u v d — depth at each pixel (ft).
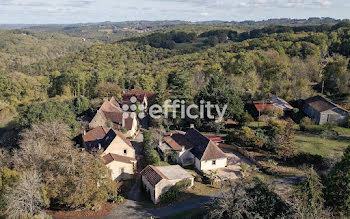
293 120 218.79
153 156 159.84
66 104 225.35
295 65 280.10
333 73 262.26
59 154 132.57
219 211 100.73
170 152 167.73
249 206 100.27
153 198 131.34
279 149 161.89
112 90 298.76
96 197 121.90
